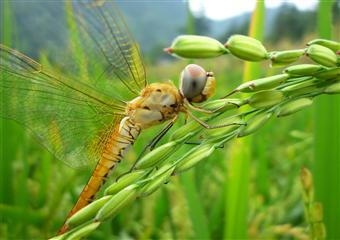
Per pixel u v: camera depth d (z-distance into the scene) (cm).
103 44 9
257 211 13
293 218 13
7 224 13
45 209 13
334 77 6
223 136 6
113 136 10
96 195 10
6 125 14
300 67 6
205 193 14
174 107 9
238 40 6
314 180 10
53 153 9
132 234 13
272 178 16
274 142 19
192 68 9
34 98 9
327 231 10
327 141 10
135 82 9
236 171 10
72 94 9
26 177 13
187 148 10
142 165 6
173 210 13
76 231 6
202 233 10
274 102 6
